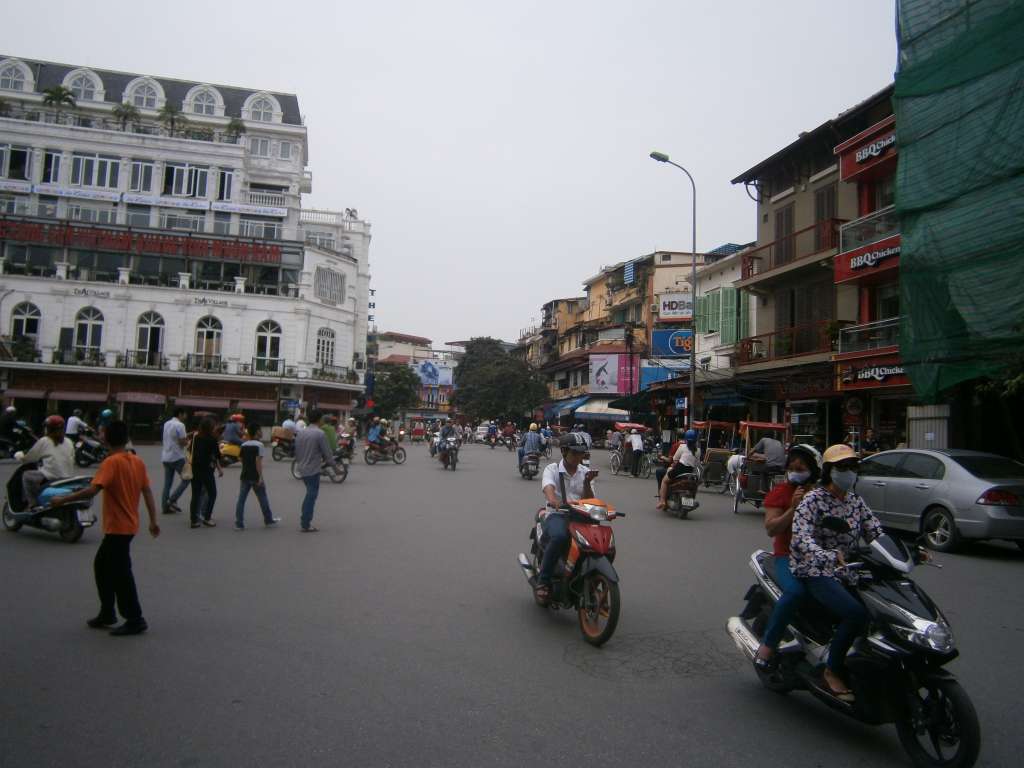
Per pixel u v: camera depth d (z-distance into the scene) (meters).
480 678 4.77
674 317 34.41
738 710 4.38
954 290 14.91
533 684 4.70
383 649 5.29
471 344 76.75
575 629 6.03
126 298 45.00
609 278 54.62
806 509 4.32
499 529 11.33
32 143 46.03
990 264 14.26
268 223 50.50
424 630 5.81
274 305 47.78
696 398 29.47
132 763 3.43
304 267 48.81
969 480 10.52
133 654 5.02
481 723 4.03
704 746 3.85
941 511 10.75
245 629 5.69
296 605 6.47
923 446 17.47
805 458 4.57
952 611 6.96
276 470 21.98
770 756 3.76
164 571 7.74
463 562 8.66
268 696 4.32
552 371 64.69
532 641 5.64
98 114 49.97
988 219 14.40
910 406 17.91
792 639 4.54
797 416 23.36
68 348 43.81
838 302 22.23
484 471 24.72
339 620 6.02
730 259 29.66
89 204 46.97
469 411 64.06
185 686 4.45
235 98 54.16
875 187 20.52
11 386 43.03
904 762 3.76
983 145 14.63
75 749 3.56
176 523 11.21
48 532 10.02
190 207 48.03
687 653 5.44
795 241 24.23
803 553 4.21
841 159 20.67
